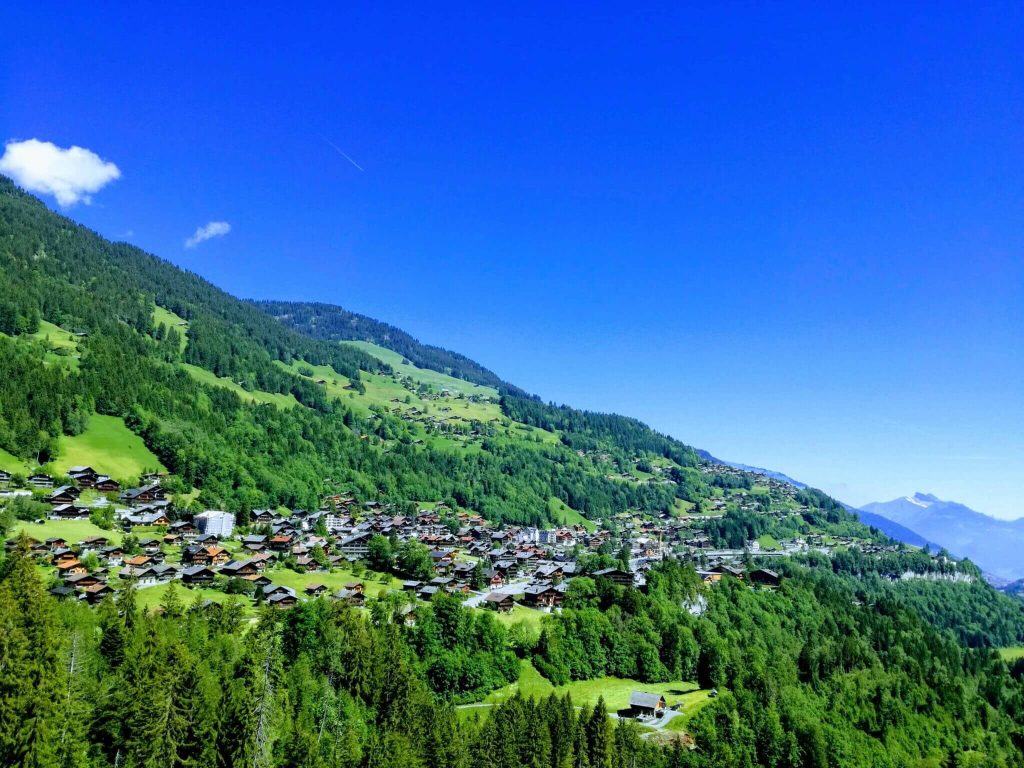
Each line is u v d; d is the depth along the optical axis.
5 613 82.06
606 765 114.00
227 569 192.88
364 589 194.88
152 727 83.94
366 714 114.38
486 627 151.88
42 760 74.94
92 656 97.12
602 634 170.12
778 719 153.50
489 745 105.44
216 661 110.56
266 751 90.38
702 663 171.50
